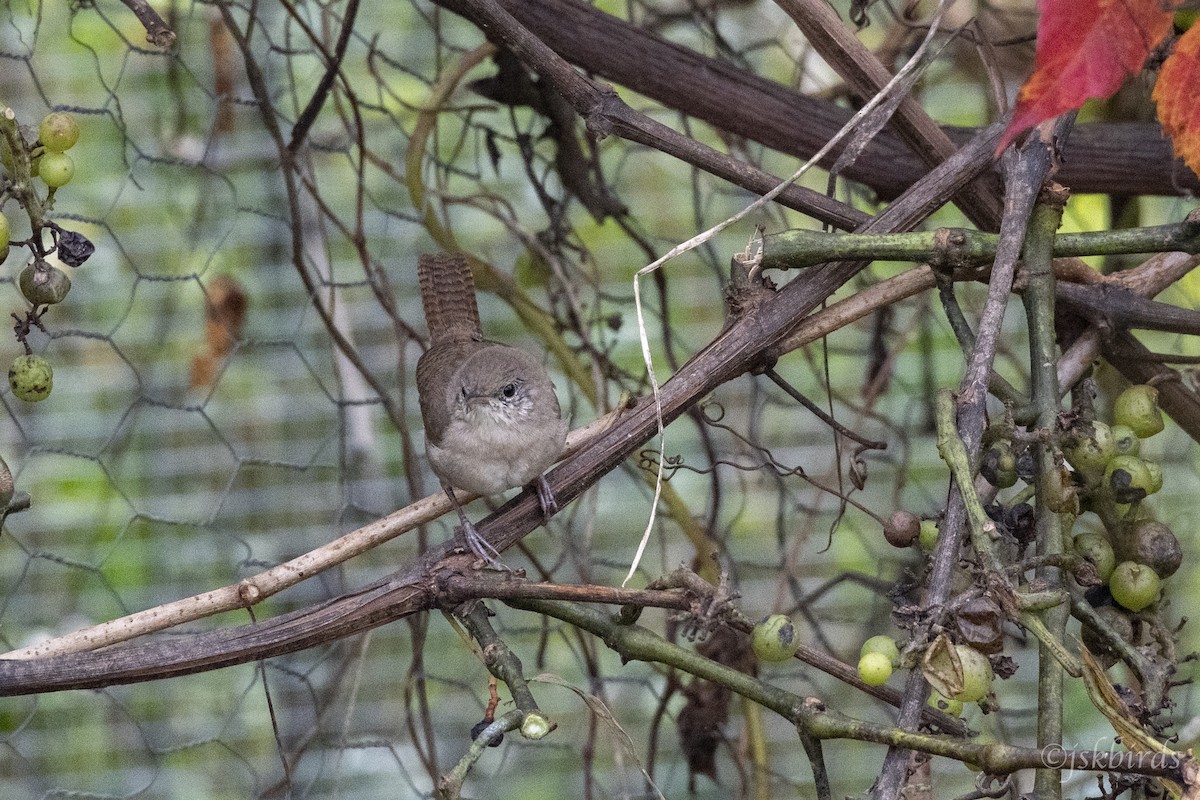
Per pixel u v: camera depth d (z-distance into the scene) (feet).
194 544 28.30
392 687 27.91
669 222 28.68
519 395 18.56
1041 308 13.73
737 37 25.98
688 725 23.38
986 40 15.21
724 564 24.30
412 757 27.53
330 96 28.02
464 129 23.90
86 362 28.02
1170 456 27.35
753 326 14.79
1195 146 9.81
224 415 28.45
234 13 26.86
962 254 13.88
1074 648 22.65
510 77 22.44
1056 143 14.06
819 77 26.22
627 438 14.67
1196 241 13.48
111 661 12.81
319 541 28.25
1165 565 13.44
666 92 18.67
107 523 28.07
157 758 26.73
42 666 12.67
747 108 18.70
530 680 12.85
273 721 15.26
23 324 12.64
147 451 28.40
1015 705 26.86
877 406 28.12
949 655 10.61
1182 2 9.13
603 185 22.93
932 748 10.77
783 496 24.39
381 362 28.66
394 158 28.48
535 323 24.11
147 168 27.17
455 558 13.82
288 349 28.48
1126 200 21.77
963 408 12.25
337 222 22.15
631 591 12.80
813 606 26.76
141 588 28.04
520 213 28.40
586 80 15.02
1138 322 16.30
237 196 26.35
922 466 28.40
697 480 28.04
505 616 28.27
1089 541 13.46
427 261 23.43
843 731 11.67
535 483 14.80
